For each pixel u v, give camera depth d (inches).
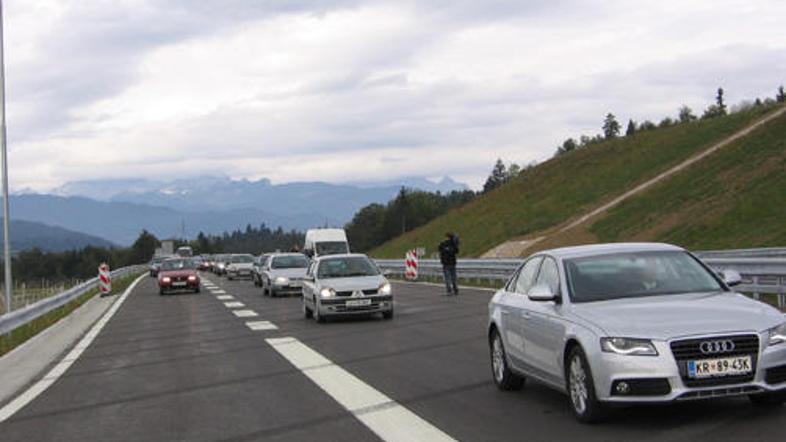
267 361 525.3
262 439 305.1
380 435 300.8
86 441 316.5
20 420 366.0
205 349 610.9
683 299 311.4
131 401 402.6
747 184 2568.9
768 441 262.2
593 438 280.1
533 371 345.7
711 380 275.4
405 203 7017.7
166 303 1214.9
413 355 523.2
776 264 679.1
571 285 329.7
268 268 1299.2
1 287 1755.7
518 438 286.4
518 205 3964.1
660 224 2650.1
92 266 7337.6
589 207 3405.5
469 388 395.5
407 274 1620.3
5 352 613.3
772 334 282.0
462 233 3939.5
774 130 3041.3
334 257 844.6
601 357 284.5
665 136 4033.0
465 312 821.2
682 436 274.8
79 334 787.4
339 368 478.9
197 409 371.9
